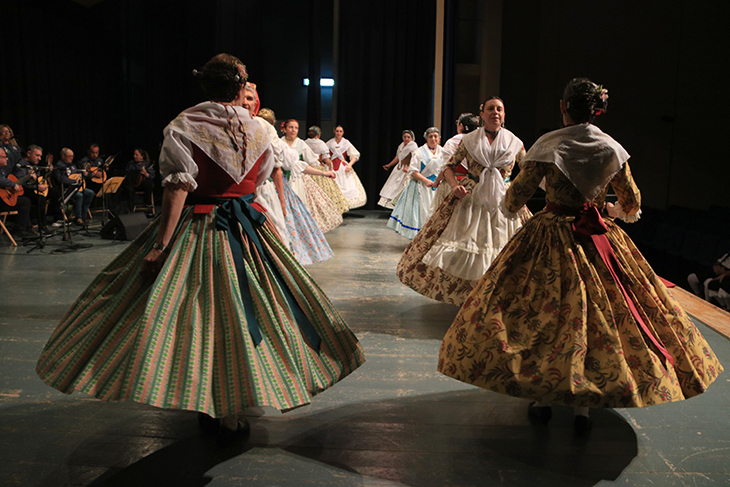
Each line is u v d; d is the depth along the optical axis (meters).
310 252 4.11
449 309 3.46
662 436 1.90
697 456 1.77
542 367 1.67
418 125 9.63
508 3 9.57
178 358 1.53
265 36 9.66
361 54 9.42
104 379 1.52
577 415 1.91
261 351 1.61
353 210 9.45
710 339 2.88
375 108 9.52
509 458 1.75
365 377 2.38
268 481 1.60
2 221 6.17
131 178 8.16
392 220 6.00
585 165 1.81
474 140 2.96
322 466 1.69
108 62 9.30
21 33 7.69
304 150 5.28
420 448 1.80
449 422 1.99
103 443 1.80
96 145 7.79
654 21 8.51
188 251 1.66
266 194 3.65
